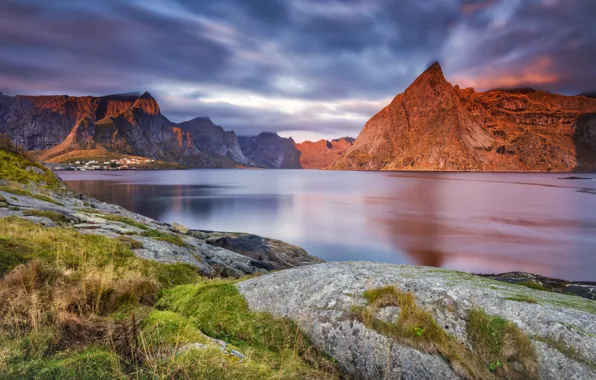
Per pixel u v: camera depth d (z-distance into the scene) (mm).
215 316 6016
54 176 50094
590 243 42812
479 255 37531
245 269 21984
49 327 5098
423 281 6129
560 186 150375
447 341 4777
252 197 97812
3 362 4086
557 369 4285
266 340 5469
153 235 20188
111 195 94375
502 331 4785
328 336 5398
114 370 4133
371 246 41531
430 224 56031
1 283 6582
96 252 11195
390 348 4871
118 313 6156
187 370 4141
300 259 32625
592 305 5434
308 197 99812
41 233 12180
